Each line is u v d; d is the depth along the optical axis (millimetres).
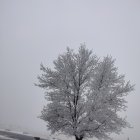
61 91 15516
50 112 15227
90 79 15836
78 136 15117
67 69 15586
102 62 16047
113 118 14781
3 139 16953
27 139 20172
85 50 16062
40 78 16062
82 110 15016
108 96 15062
